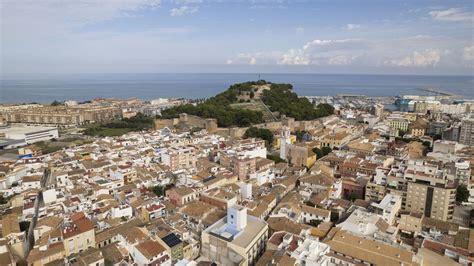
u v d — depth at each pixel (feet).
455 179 505.66
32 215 419.74
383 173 492.54
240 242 333.83
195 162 648.38
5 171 560.61
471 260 312.50
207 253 354.54
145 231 355.77
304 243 319.68
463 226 430.20
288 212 415.44
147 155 652.07
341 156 647.56
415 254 307.58
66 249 335.06
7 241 341.82
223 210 428.97
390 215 399.03
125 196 471.21
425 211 446.19
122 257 323.37
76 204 431.02
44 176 582.35
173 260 328.29
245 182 516.32
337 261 306.55
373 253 306.55
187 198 465.47
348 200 501.56
